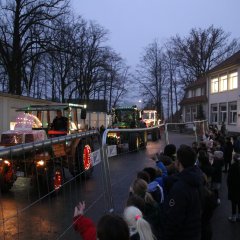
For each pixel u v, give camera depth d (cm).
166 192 389
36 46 2762
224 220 684
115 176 524
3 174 674
